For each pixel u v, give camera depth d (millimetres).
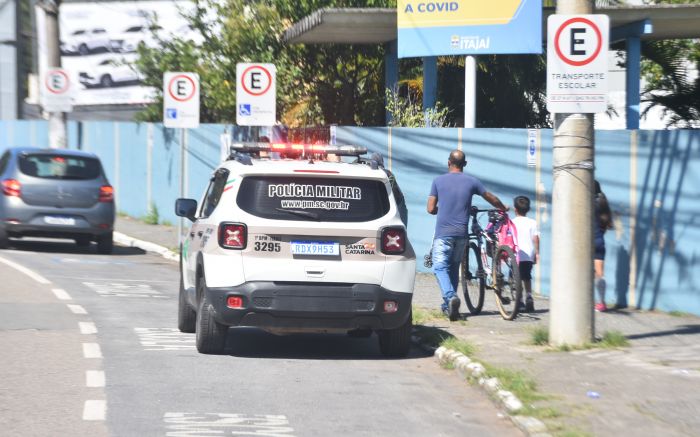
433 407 12891
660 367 14594
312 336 18578
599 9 28359
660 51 34719
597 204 20359
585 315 16188
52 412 11969
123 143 44250
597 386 13375
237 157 16469
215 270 15469
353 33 31984
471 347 15875
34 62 71438
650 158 20875
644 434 11070
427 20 28594
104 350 15969
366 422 11969
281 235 15484
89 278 25047
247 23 38531
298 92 37906
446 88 36156
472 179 19516
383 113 37312
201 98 40812
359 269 15562
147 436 10992
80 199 30703
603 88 15719
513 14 28312
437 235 19453
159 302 21656
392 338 16250
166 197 40125
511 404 12430
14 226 30203
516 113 37062
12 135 58188
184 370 14664
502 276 19734
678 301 20406
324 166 16125
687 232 20312
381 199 15953
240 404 12641
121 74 70562
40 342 16453
